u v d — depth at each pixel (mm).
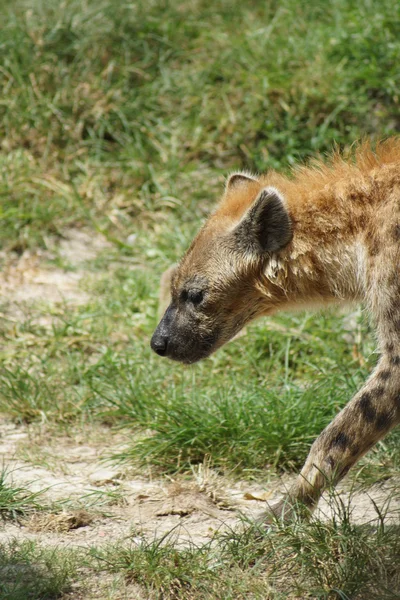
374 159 8938
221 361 12508
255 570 7551
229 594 7203
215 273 9359
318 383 11359
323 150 16719
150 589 7418
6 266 15539
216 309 9461
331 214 8812
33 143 17484
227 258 9297
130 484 9641
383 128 16875
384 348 8219
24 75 18109
